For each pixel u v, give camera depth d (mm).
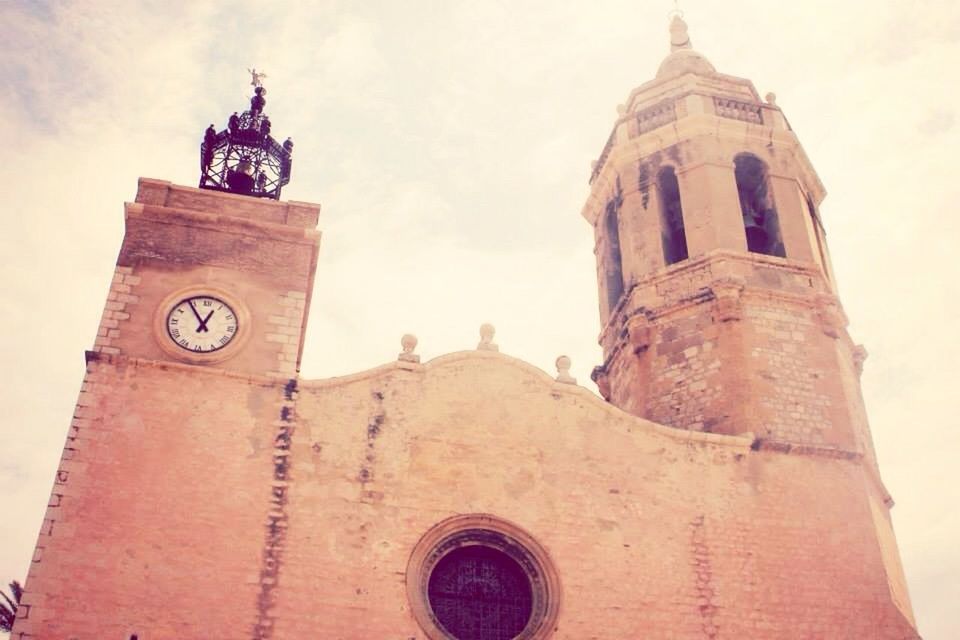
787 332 27328
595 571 22234
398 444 22797
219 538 20797
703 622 22094
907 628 22703
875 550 23922
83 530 20297
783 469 24672
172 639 19516
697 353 27203
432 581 22016
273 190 30078
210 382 22719
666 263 29812
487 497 22625
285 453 22125
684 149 31250
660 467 23969
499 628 21766
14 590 29359
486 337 25484
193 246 24812
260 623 20062
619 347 29859
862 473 25234
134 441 21562
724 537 23328
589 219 35344
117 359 22578
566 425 24016
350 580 20891
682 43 37969
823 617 22656
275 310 24281
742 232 29266
